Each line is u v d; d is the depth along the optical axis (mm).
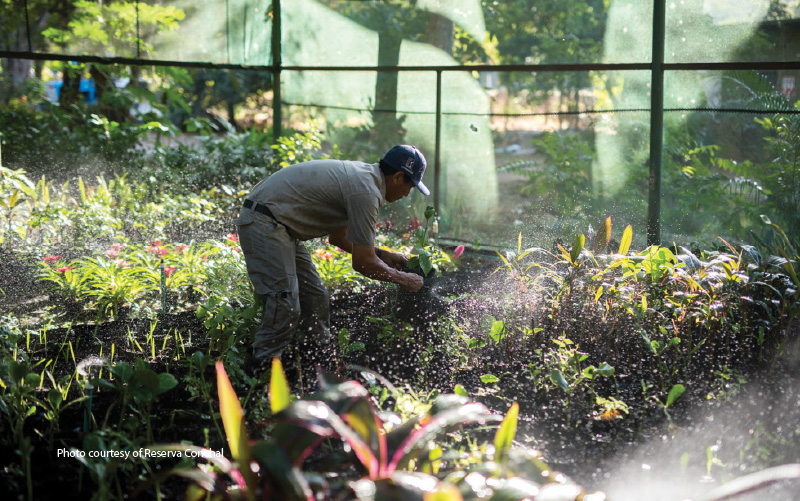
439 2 9750
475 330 4348
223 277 5266
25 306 5000
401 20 10844
